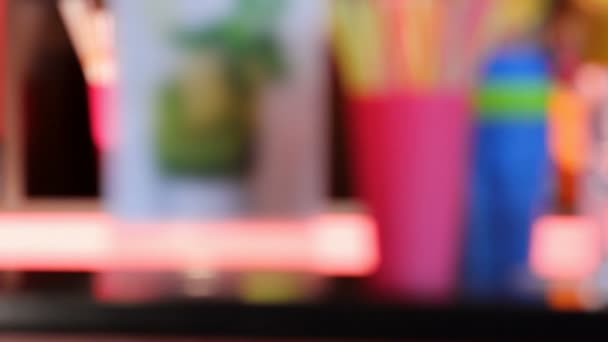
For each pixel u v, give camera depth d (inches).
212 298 31.6
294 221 41.3
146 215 41.1
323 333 30.6
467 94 34.2
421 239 34.0
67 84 47.1
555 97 39.3
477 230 35.1
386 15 33.9
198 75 40.9
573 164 39.4
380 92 34.1
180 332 30.8
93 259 39.3
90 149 47.4
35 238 41.8
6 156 46.0
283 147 41.3
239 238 40.9
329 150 44.5
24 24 45.9
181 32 40.8
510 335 30.4
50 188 47.0
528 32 35.4
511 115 35.1
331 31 41.4
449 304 31.3
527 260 35.2
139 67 41.0
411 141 34.0
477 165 35.2
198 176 41.0
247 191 41.1
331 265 38.4
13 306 31.1
